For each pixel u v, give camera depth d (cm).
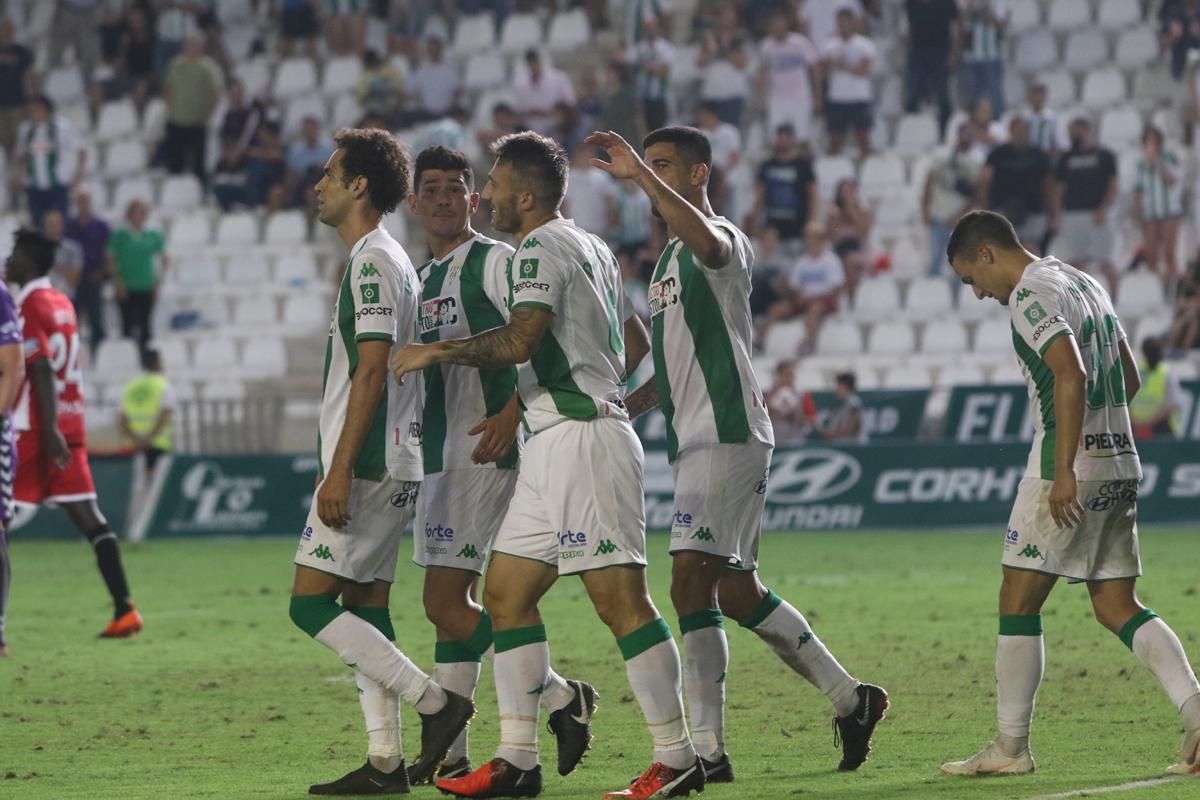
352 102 9156
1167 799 1800
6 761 2242
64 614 4209
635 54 7981
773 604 2102
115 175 9350
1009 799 1823
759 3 8612
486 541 2159
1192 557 5053
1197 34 8281
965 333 7462
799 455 6431
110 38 9769
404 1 9450
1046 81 8512
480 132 7912
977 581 4531
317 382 7862
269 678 3038
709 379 2034
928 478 6356
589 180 7412
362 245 1992
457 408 2155
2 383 3284
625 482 1895
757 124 8369
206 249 8712
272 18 9994
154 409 6656
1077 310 1994
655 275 2088
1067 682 2756
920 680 2834
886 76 8688
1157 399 6238
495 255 2172
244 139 8788
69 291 7931
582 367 1902
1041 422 2025
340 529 1961
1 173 9162
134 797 1964
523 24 9300
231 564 5559
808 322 7431
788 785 1966
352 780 1967
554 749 2319
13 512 3478
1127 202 7931
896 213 8069
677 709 1884
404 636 3622
